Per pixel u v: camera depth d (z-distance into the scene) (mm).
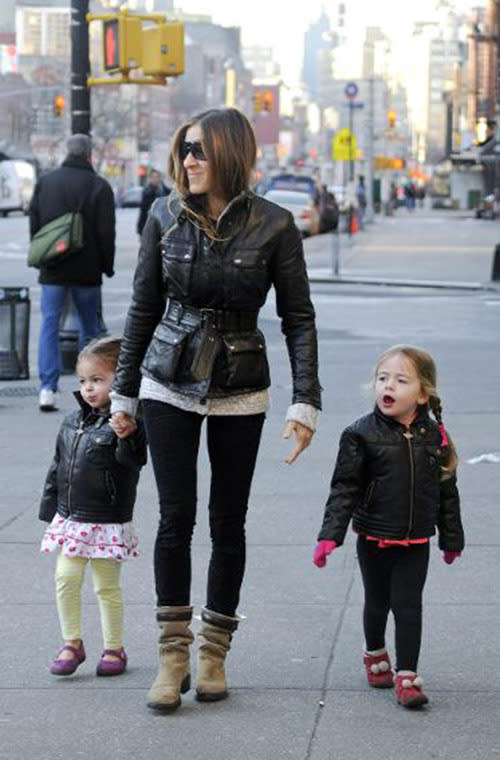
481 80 81125
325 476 9602
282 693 5516
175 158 5352
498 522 8211
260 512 8531
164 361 5305
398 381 5320
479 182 103750
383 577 5465
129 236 47000
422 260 35531
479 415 12031
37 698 5477
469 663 5812
